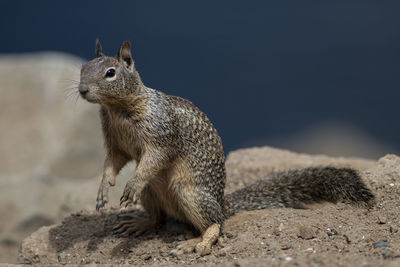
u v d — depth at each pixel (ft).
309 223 27.07
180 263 25.73
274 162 40.11
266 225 27.40
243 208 30.60
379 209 28.58
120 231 30.17
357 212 28.48
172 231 30.17
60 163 55.93
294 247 24.82
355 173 30.81
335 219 27.58
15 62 66.44
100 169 57.36
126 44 26.76
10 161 56.18
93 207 38.68
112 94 26.09
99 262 27.96
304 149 130.11
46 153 56.54
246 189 31.76
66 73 63.05
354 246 24.39
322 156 42.34
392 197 29.48
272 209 30.27
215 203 28.09
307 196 30.96
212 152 29.12
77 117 58.08
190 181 28.17
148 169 27.12
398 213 27.71
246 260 22.39
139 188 26.86
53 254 29.55
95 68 25.96
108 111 27.63
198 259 25.86
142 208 33.45
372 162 39.63
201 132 28.94
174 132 27.68
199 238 27.89
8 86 63.57
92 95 25.63
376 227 26.40
